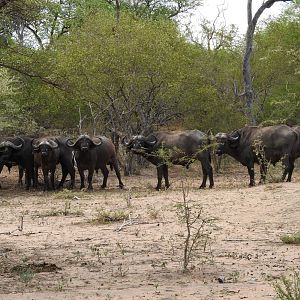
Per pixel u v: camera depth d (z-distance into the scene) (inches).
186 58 1347.2
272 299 353.7
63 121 1514.5
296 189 825.5
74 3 1809.8
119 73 1267.2
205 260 473.1
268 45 1611.7
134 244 548.4
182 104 1424.7
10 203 905.5
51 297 366.6
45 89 1259.8
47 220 703.7
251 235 581.0
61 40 1438.2
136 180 1273.4
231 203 774.5
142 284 400.2
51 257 500.1
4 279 421.4
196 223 647.8
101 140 1106.7
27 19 597.9
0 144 1153.4
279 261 469.1
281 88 1563.7
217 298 359.3
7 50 716.0
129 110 1316.4
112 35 1307.8
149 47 1279.5
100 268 454.3
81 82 1226.0
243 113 1486.2
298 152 1086.4
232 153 1084.5
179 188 1058.1
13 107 1368.1
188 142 1042.1
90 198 935.0
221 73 1553.9
